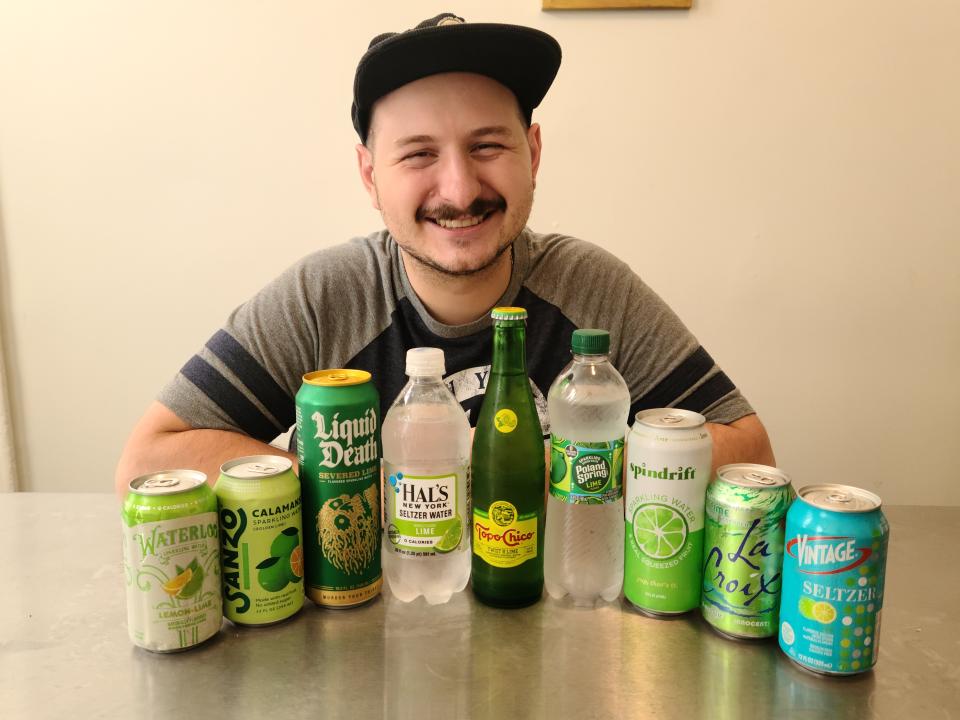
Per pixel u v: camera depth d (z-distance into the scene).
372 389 0.75
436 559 0.77
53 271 2.01
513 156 1.06
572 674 0.65
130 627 0.69
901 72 1.81
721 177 1.89
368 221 1.97
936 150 1.85
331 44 1.88
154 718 0.60
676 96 1.85
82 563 0.90
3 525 1.01
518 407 0.73
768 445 1.19
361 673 0.66
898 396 1.98
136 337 2.04
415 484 0.74
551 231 1.93
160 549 0.66
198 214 1.97
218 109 1.92
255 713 0.61
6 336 2.05
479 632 0.72
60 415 2.09
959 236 1.89
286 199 1.96
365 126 1.13
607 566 0.78
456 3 1.84
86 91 1.92
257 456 0.76
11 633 0.73
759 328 1.96
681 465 0.70
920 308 1.93
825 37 1.80
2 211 1.98
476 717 0.60
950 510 1.05
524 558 0.75
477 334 1.25
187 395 1.18
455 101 1.01
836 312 1.95
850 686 0.64
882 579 0.63
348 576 0.75
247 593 0.72
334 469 0.73
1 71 1.91
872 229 1.90
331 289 1.28
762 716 0.60
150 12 1.87
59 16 1.88
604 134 1.88
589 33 1.82
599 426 0.81
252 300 1.29
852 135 1.85
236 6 1.86
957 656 0.69
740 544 0.68
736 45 1.82
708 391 1.25
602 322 1.30
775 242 1.92
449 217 1.06
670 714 0.60
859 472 2.02
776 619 0.69
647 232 1.92
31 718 0.60
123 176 1.96
